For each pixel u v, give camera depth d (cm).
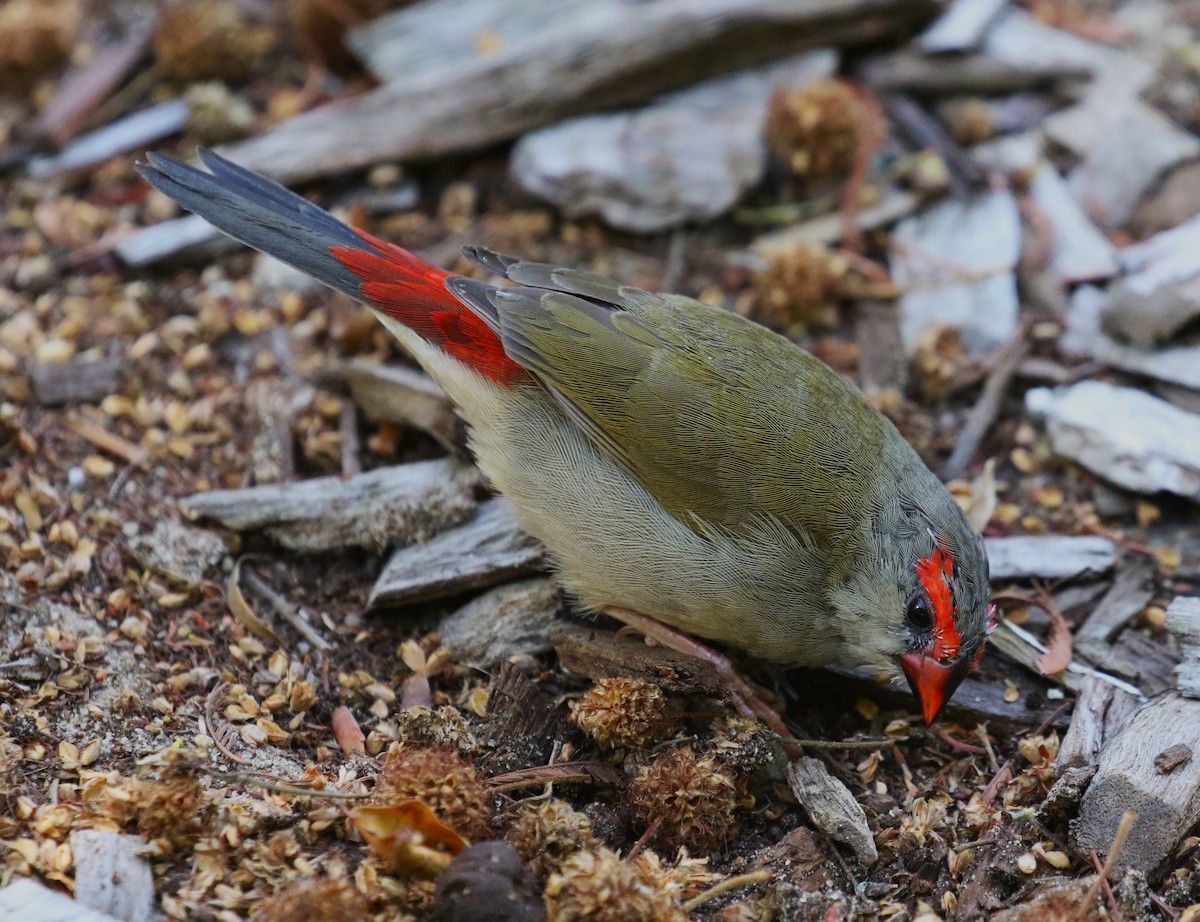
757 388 893
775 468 877
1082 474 1105
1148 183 1297
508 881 708
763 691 941
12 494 997
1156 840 798
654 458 877
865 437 903
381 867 759
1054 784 849
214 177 994
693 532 880
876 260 1251
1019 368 1166
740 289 1225
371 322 1138
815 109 1235
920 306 1207
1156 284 1134
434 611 987
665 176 1256
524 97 1286
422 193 1305
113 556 969
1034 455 1123
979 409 1140
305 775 840
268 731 877
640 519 886
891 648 880
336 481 1016
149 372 1117
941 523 884
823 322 1199
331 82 1398
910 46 1377
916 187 1284
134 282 1206
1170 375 1132
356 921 700
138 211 1270
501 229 1267
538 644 952
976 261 1231
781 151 1266
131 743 841
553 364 891
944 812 862
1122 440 1078
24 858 738
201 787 788
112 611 936
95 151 1312
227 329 1163
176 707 880
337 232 972
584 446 902
